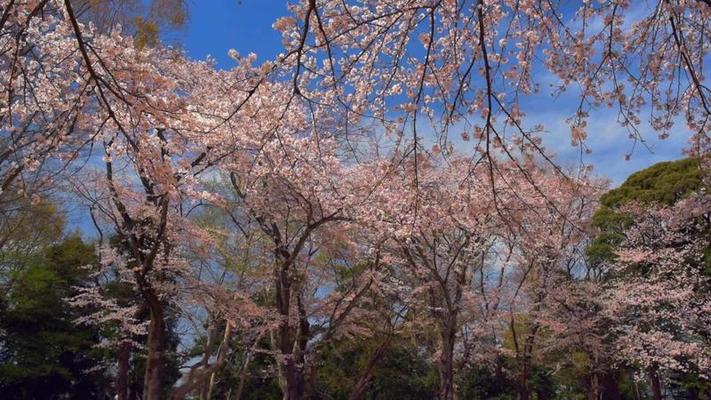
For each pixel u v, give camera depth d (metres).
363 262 16.89
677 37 5.10
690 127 6.12
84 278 21.47
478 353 19.98
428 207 9.95
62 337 20.72
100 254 16.97
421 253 16.11
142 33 9.12
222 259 15.91
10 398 20.72
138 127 6.15
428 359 21.44
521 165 5.61
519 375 20.41
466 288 18.06
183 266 13.41
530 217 10.05
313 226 13.29
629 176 22.11
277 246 14.24
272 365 18.48
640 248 20.05
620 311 20.16
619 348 20.00
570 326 20.06
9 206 14.41
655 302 19.31
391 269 19.14
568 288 20.31
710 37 5.84
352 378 22.77
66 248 22.00
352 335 19.14
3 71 8.16
